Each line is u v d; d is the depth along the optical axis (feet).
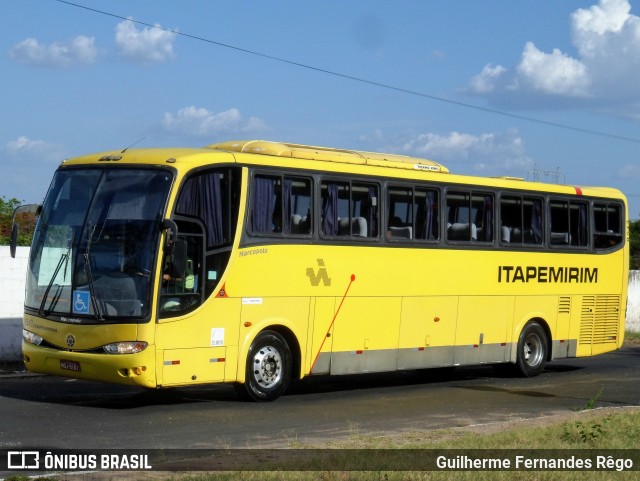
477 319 65.77
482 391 61.77
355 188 58.13
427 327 62.34
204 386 60.23
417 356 61.77
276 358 53.88
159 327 47.75
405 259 60.80
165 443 40.04
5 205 90.74
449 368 73.36
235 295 51.37
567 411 52.70
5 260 67.46
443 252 63.31
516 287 68.49
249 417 47.73
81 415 47.34
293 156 55.52
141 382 47.29
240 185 51.80
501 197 67.51
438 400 56.70
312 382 65.72
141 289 47.55
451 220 64.08
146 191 48.80
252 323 52.24
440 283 63.10
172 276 47.91
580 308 73.51
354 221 57.98
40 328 49.67
